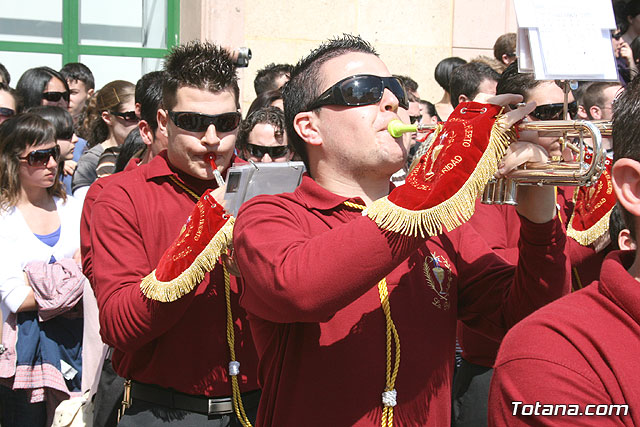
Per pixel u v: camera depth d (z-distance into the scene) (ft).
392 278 5.99
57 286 12.38
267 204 6.01
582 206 8.86
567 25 5.26
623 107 4.44
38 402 12.53
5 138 13.02
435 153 5.20
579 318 4.23
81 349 12.80
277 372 6.04
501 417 4.31
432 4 21.49
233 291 8.41
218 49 8.95
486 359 10.07
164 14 23.79
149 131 10.57
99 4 23.73
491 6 21.70
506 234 9.56
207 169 8.66
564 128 5.13
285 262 5.26
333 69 6.09
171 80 8.64
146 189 8.64
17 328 12.39
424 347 5.97
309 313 5.16
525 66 5.29
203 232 7.27
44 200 13.43
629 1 16.44
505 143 5.17
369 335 5.82
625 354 4.07
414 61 21.47
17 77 23.56
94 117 18.86
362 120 5.95
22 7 23.47
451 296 6.30
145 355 8.41
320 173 6.27
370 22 21.25
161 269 7.51
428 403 5.94
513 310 6.21
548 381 4.11
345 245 5.05
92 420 10.77
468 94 14.56
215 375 8.32
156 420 8.34
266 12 20.77
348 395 5.75
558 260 5.98
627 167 4.37
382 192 6.29
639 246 4.42
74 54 23.71
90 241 8.96
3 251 12.67
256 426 6.30
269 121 12.08
